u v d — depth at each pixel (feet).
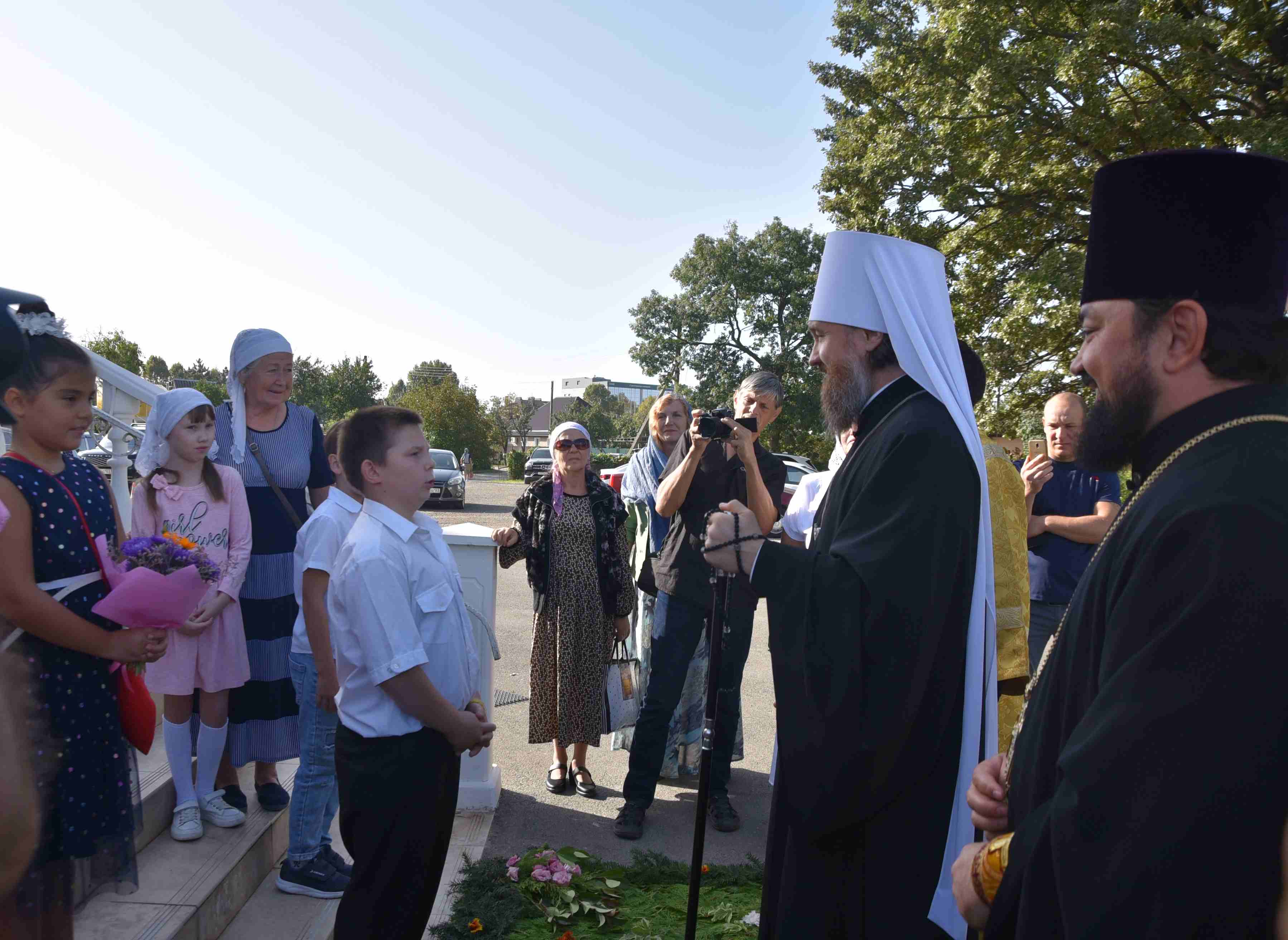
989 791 4.94
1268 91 43.83
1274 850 3.05
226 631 10.09
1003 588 8.40
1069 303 45.44
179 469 9.95
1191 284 3.94
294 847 9.94
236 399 10.90
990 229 52.70
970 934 5.85
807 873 6.14
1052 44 45.06
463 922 9.69
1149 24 40.68
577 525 13.24
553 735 13.38
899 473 6.04
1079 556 12.38
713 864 11.49
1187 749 3.14
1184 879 3.09
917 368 6.59
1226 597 3.21
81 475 7.79
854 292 6.88
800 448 123.54
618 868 11.06
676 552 12.51
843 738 5.66
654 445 13.97
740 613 12.60
